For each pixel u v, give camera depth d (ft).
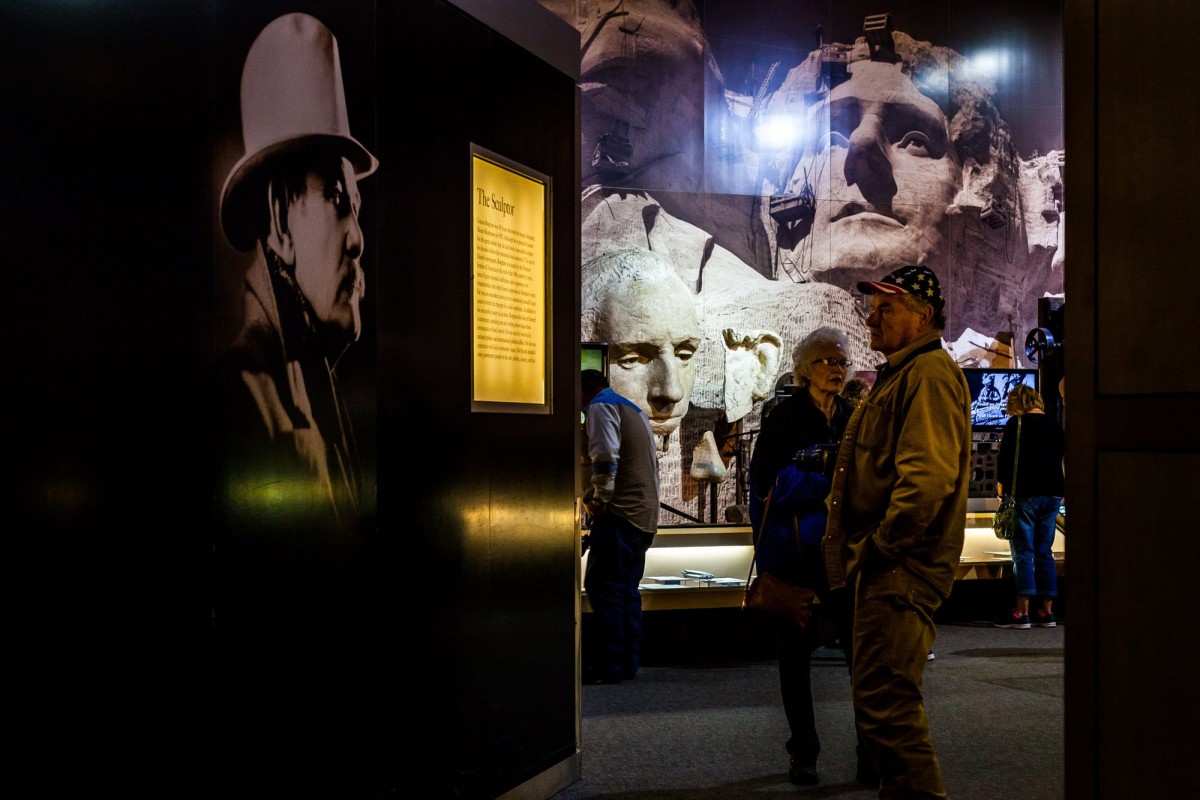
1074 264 5.82
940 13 27.27
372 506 9.20
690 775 12.98
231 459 7.54
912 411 9.12
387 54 9.50
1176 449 5.21
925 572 9.11
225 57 7.52
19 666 6.00
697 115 25.32
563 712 12.77
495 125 11.51
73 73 6.34
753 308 25.64
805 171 26.23
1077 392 5.79
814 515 12.01
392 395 9.55
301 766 8.29
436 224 10.33
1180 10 5.18
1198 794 5.05
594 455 18.29
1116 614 5.53
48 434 6.17
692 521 24.77
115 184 6.62
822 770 13.09
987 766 13.25
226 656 7.47
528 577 12.08
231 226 7.57
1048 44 28.09
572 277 13.39
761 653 21.18
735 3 25.76
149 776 6.83
